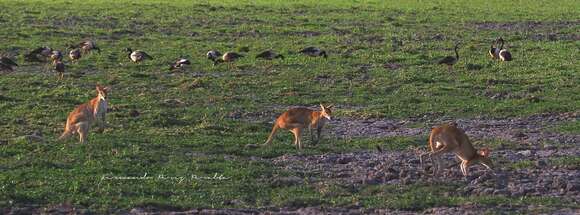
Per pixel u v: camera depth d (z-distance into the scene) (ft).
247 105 209.67
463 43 327.88
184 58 280.51
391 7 472.85
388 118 196.54
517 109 204.23
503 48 301.22
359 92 227.20
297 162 149.69
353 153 159.12
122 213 117.50
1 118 185.47
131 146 155.74
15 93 217.97
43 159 143.33
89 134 165.89
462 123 191.42
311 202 123.95
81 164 141.18
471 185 134.31
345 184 134.21
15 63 261.65
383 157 155.02
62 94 217.15
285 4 480.64
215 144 161.38
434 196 127.54
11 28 354.74
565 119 194.70
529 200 125.70
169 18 404.77
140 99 213.46
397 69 264.52
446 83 240.12
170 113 194.49
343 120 193.88
